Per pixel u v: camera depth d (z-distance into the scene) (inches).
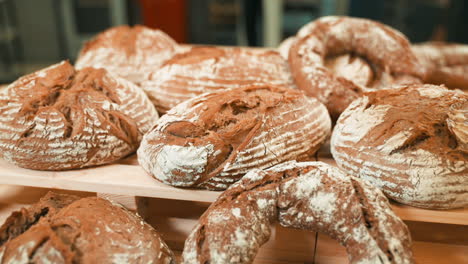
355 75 49.8
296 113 38.4
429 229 40.5
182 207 42.2
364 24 51.1
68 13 94.8
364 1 86.9
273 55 51.3
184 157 34.4
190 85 46.1
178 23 89.7
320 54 49.7
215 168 35.3
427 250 37.5
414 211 34.2
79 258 28.9
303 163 33.8
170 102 46.4
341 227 30.2
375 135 34.5
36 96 38.6
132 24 97.1
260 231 30.8
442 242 38.7
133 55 54.5
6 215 40.5
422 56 64.3
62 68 42.6
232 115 36.9
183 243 38.5
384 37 50.3
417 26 88.0
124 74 52.9
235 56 49.0
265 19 94.1
